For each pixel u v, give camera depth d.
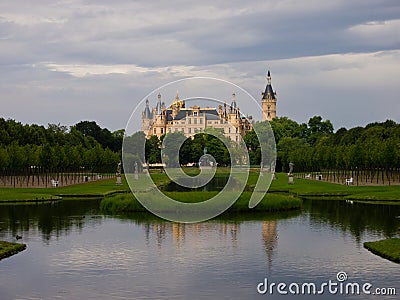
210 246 44.25
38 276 35.44
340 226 53.44
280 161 175.50
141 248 43.59
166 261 39.28
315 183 112.12
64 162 120.25
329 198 83.00
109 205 65.31
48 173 135.88
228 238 47.75
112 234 49.81
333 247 43.31
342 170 140.38
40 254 41.34
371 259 39.12
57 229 52.53
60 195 86.06
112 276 35.41
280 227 53.41
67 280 34.53
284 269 36.91
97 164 143.50
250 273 36.06
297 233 49.78
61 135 177.25
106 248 43.53
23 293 31.98
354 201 77.56
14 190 91.00
